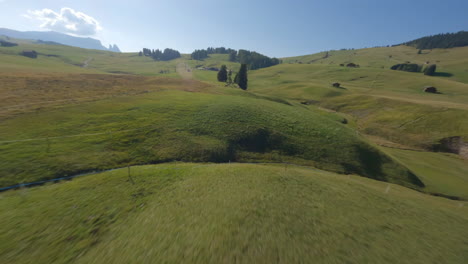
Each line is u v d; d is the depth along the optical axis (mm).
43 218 11383
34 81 47125
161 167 20344
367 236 10812
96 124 27453
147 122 30359
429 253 10305
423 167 37625
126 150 23328
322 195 15797
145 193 14570
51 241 9625
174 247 8625
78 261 8344
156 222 10734
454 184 31938
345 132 42156
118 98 40219
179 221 10695
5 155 17750
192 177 17906
